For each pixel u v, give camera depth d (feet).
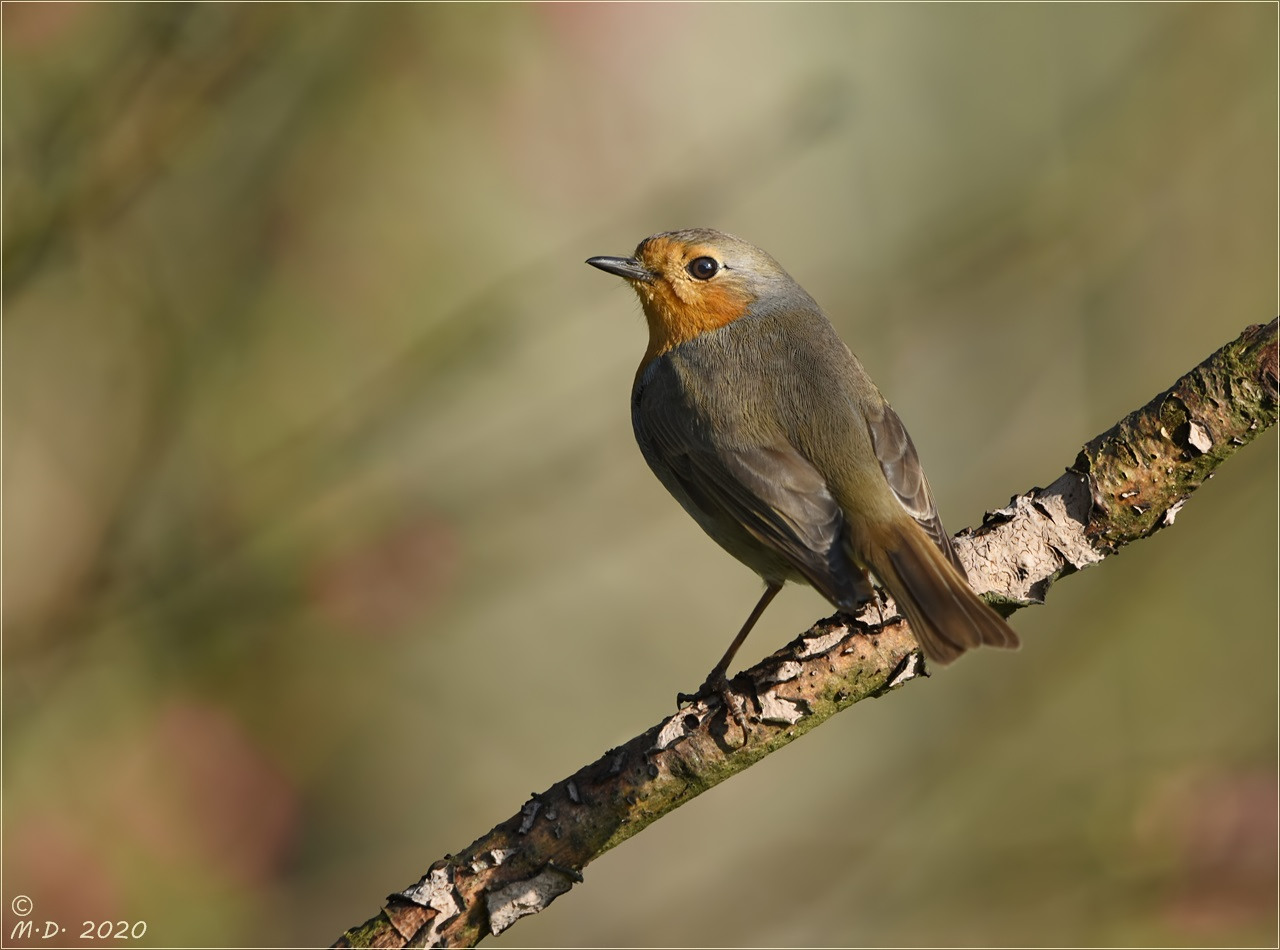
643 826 18.90
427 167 40.83
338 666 38.86
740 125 44.68
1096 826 35.12
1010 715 36.35
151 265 38.60
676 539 46.62
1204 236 44.34
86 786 35.09
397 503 38.68
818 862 35.29
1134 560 37.24
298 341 39.93
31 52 34.40
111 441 37.50
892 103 48.80
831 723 43.70
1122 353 44.24
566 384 45.39
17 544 36.35
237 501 36.14
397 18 38.47
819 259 48.85
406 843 40.01
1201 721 40.55
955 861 35.19
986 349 44.19
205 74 34.99
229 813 36.58
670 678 45.39
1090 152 41.57
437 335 35.96
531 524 39.55
